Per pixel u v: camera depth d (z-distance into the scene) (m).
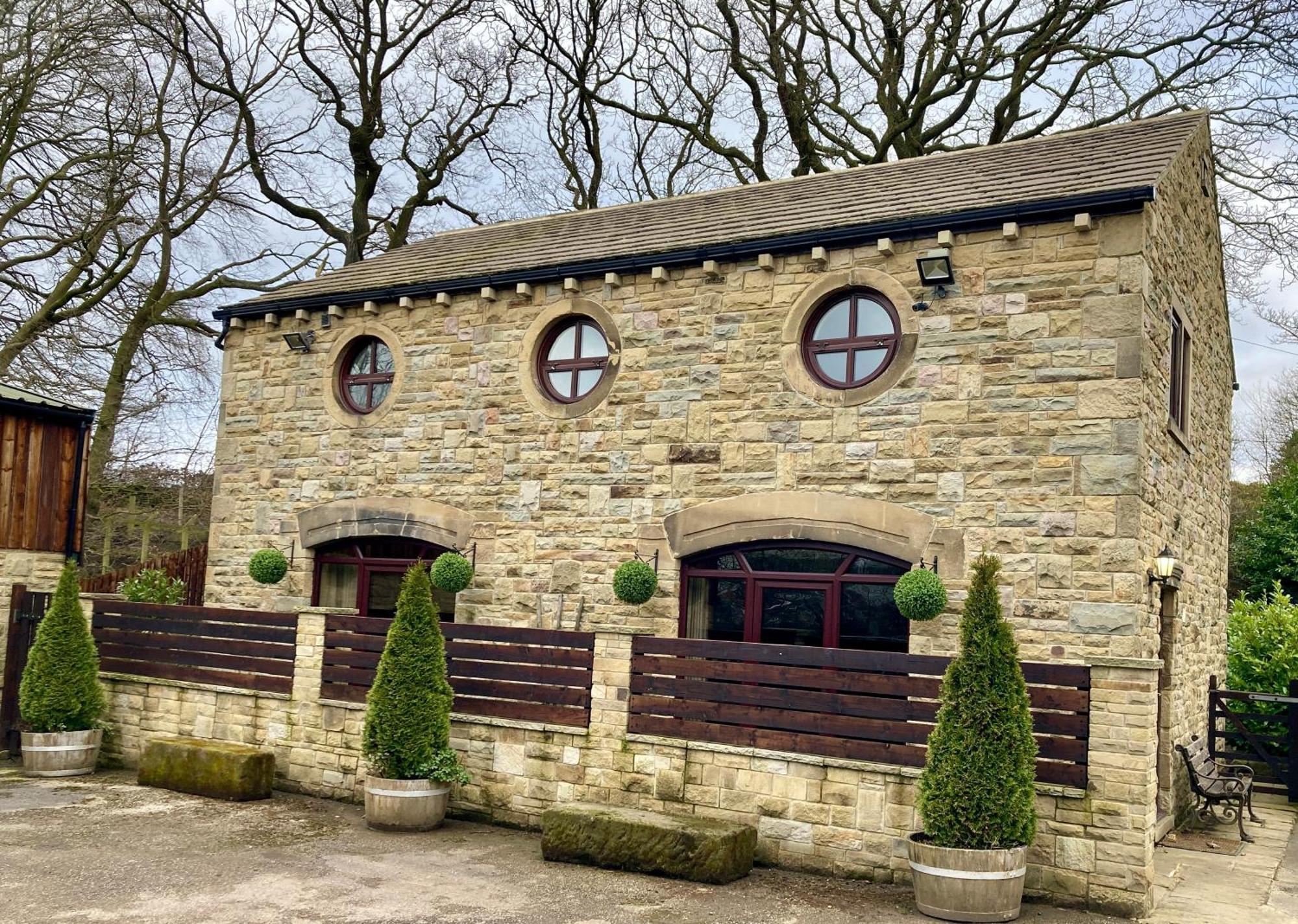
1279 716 12.27
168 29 19.22
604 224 13.42
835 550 9.84
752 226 11.09
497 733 9.15
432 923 6.39
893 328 9.80
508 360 11.73
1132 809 6.88
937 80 19.72
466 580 11.24
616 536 10.83
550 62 22.12
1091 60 18.97
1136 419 8.56
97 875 7.18
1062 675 7.25
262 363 13.48
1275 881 8.14
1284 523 20.19
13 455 12.72
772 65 20.39
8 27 16.58
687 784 8.28
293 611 10.46
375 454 12.46
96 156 18.06
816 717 7.90
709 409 10.48
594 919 6.54
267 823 8.88
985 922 6.64
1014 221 9.12
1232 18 17.56
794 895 7.18
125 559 23.55
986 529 9.02
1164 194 9.55
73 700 10.98
